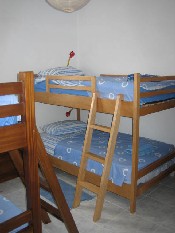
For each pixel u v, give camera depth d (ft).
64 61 15.89
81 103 10.25
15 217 5.33
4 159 8.88
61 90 11.25
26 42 13.76
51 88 11.82
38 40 14.30
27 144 5.36
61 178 12.12
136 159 8.59
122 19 13.69
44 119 15.28
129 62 13.79
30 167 5.50
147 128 13.50
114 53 14.43
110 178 9.30
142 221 8.50
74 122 14.33
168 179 11.84
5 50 12.90
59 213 7.03
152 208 9.30
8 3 12.71
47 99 12.01
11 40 13.08
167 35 12.03
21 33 13.46
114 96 8.99
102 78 10.02
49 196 10.27
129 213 9.00
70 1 8.51
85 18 15.65
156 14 12.25
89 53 15.85
